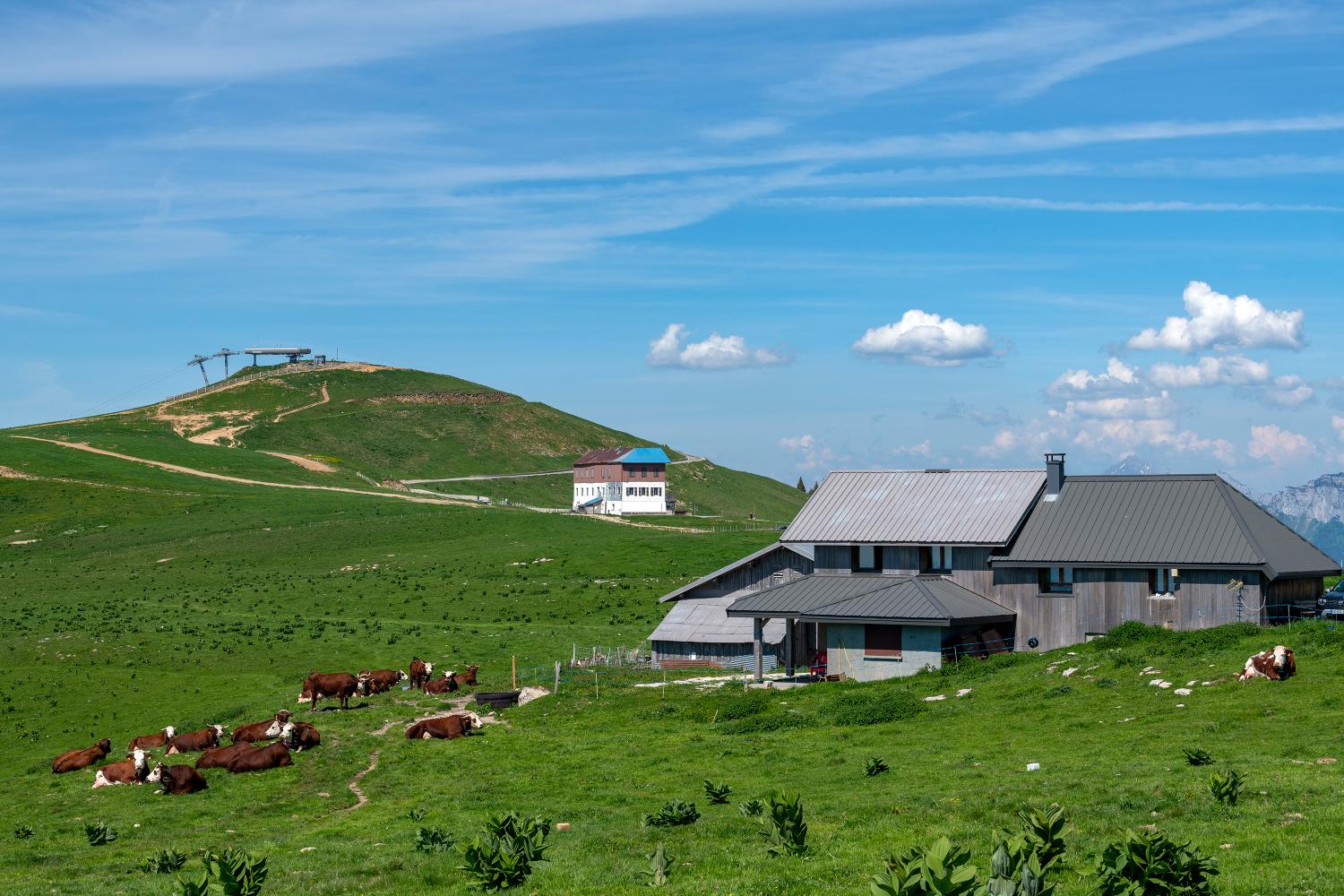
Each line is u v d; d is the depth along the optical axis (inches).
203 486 7130.9
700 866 791.1
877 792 1094.4
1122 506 2253.9
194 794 1430.9
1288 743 1133.1
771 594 2282.2
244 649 3021.7
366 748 1672.0
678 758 1439.5
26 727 2346.2
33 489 6466.5
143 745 1829.5
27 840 1222.3
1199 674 1550.2
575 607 3644.2
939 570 2325.3
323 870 899.4
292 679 2667.3
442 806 1238.9
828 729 1567.4
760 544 5009.8
